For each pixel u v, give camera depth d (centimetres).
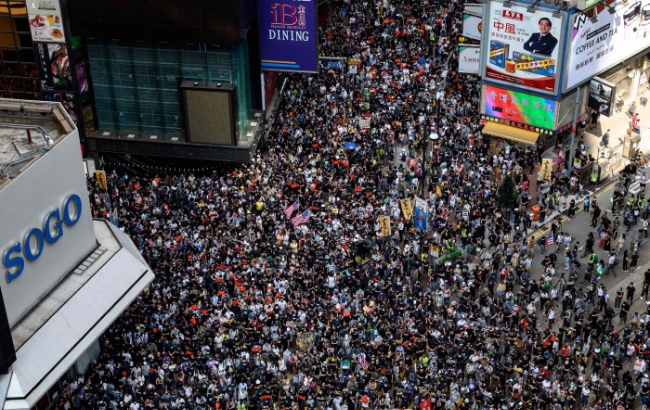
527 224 8300
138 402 6525
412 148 9162
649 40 9619
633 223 8362
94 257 6825
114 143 9044
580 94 9088
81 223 6706
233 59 8588
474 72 9694
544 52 8681
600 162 8962
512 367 6650
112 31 8525
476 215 8144
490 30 8906
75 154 6531
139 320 7106
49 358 6141
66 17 8469
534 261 8031
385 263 7512
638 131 9294
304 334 6912
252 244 7806
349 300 7219
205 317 7106
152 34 8500
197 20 8369
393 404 6562
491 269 7650
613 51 9225
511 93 9050
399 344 6838
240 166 9069
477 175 8638
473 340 6988
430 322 6969
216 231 7950
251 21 8656
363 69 10125
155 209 8244
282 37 8906
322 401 6475
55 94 8825
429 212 8212
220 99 8656
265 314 7075
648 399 6512
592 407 6475
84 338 6375
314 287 7350
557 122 8944
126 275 6831
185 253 7688
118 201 8412
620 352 6975
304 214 7919
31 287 6278
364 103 9606
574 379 6650
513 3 8669
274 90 9588
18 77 8788
